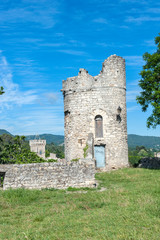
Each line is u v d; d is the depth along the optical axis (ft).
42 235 23.02
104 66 81.66
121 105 81.41
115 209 30.99
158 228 22.80
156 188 42.34
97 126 80.07
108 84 80.33
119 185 50.93
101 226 24.67
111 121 78.89
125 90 84.79
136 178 58.85
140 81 80.02
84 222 26.27
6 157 68.18
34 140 214.48
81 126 79.92
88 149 74.90
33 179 47.37
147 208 29.45
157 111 71.61
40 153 214.28
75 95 82.02
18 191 42.01
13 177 46.78
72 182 49.01
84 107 80.38
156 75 74.49
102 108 79.41
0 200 37.58
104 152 78.23
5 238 23.03
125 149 81.66
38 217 28.78
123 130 81.56
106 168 76.54
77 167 49.85
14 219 29.25
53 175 48.26
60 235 22.99
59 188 48.01
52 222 26.81
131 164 91.20
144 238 20.75
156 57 74.74
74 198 39.11
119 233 22.24
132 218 26.23
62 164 49.08
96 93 80.28
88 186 49.49
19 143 70.44
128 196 37.27
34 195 40.91
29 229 25.00
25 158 66.90
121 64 83.46
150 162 85.56
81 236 22.45
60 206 34.45
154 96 75.61
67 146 83.41
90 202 35.53
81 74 82.12
